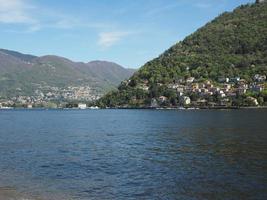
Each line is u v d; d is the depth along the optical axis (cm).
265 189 3469
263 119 13938
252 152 5569
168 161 4991
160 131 9919
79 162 5066
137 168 4556
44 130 11081
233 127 10331
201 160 4981
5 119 18788
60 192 3491
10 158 5456
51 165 4847
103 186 3691
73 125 13362
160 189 3538
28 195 3400
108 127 12081
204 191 3438
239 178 3888
